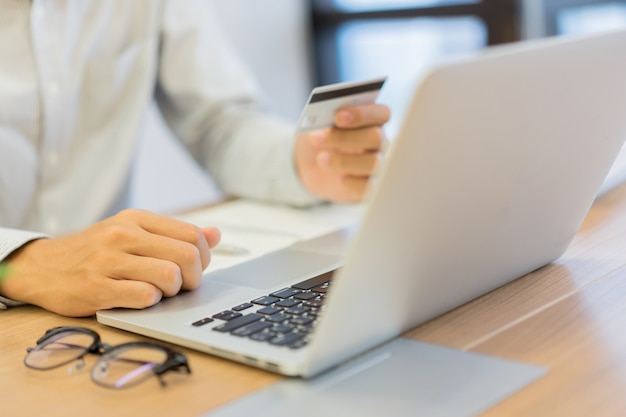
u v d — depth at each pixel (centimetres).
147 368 55
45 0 130
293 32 340
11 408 52
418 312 58
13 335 68
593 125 63
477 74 48
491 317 61
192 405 50
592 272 71
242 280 73
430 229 52
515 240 65
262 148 125
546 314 61
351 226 98
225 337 58
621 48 60
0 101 127
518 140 55
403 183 47
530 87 53
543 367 51
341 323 50
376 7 328
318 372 52
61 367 58
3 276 76
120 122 140
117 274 69
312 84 352
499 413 45
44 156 134
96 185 138
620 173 108
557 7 276
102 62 137
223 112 139
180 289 71
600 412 44
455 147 49
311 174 113
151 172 286
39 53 130
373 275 50
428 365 53
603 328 57
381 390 49
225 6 310
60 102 132
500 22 296
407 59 329
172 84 144
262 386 52
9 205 131
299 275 73
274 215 112
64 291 71
